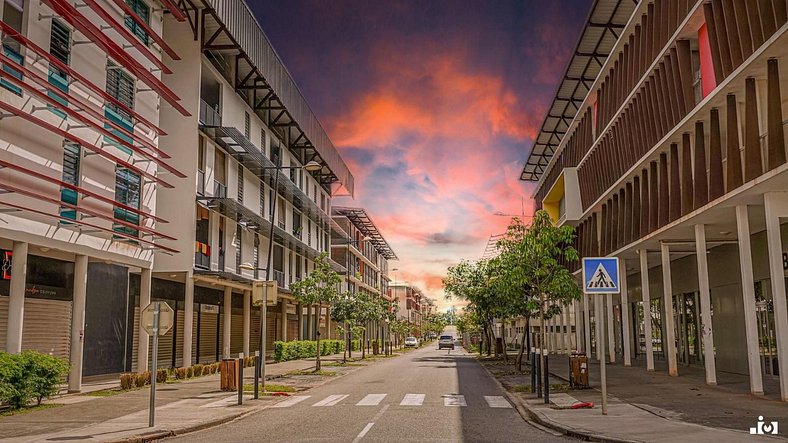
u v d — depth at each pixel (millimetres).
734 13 15852
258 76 34406
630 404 15055
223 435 11938
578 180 36156
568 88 38781
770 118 14523
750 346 16594
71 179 18766
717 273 25062
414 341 90375
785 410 13648
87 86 17641
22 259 16656
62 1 16312
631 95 24594
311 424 13078
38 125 17031
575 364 19156
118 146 21094
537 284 19203
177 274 28922
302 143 45125
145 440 11398
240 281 32344
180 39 29141
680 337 30109
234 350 37219
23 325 18547
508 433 11680
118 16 21281
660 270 32875
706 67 18906
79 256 19438
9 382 14695
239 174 35031
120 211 21297
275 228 36812
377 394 19375
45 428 12461
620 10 29688
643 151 23484
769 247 15500
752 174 15336
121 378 20750
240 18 31047
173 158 28500
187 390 20469
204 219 30812
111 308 21969
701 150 18656
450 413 14641
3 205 15805
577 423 12234
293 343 42531
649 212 23156
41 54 15531
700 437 10375
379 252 94250
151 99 23438
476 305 43812
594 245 33156
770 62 14641
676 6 20312
